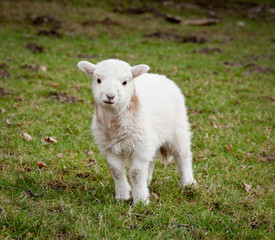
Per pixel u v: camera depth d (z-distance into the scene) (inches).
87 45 804.6
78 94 503.5
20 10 1097.4
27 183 286.5
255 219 255.6
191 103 498.3
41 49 730.2
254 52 834.8
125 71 251.1
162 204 264.7
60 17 1074.7
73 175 306.2
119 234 227.0
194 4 1430.9
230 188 300.0
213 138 394.0
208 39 944.3
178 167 305.9
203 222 248.1
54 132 385.4
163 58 729.0
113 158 264.2
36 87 512.1
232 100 516.1
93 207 257.8
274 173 327.6
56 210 250.2
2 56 665.0
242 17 1290.6
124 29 1005.2
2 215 233.1
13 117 414.9
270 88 581.6
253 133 409.7
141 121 255.0
